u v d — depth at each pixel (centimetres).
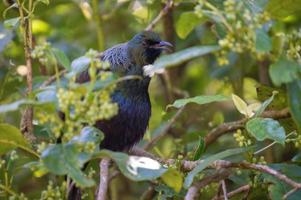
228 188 1157
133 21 1725
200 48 722
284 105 1052
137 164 798
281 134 882
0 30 1378
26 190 1521
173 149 1325
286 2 787
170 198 1075
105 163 1010
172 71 1647
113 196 1549
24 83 1405
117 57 1321
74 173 740
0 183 948
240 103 1005
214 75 1549
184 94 1616
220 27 837
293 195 883
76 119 741
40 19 1691
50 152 753
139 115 1320
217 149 1355
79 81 1137
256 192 988
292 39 743
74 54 1588
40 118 747
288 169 952
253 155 986
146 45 1335
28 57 1071
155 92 1788
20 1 1097
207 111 1552
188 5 1431
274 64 719
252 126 894
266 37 707
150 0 1131
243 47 713
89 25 1781
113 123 1294
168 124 1382
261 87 1060
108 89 740
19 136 835
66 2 1499
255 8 834
